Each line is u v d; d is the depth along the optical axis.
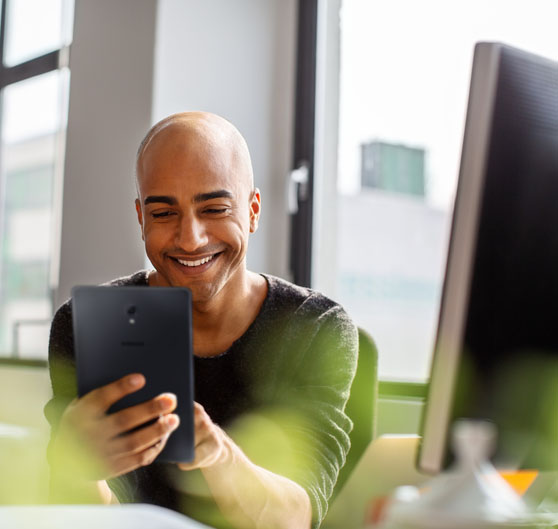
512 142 0.78
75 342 0.94
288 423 1.29
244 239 1.27
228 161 1.23
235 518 1.06
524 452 0.81
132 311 0.94
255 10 3.16
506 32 2.35
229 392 1.36
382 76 2.79
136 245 2.99
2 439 2.78
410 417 2.38
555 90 0.81
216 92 3.07
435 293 2.58
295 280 3.07
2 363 3.54
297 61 3.15
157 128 1.25
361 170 2.87
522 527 0.70
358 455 1.45
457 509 0.71
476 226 0.76
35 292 3.62
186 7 3.03
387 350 2.72
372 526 0.76
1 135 3.86
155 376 0.94
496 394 0.78
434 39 2.58
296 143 3.12
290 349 1.36
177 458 0.95
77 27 3.33
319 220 3.04
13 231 3.77
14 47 3.85
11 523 0.60
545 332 0.81
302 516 1.09
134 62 3.04
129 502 1.38
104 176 3.12
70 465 0.93
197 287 1.25
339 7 3.00
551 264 0.81
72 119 3.30
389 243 2.75
